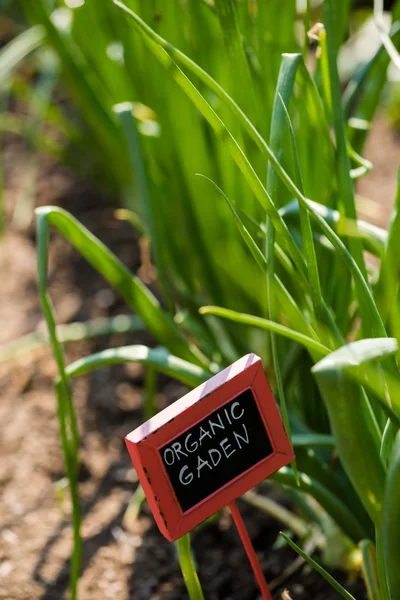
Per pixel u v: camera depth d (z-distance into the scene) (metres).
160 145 0.93
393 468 0.63
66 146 1.54
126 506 0.98
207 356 0.93
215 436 0.70
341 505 0.79
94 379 1.16
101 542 0.94
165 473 0.69
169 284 1.04
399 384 0.68
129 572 0.92
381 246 0.75
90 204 1.55
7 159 1.71
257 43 0.84
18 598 0.90
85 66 1.06
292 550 0.91
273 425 0.71
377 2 0.77
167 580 0.91
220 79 0.86
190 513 0.70
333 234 0.69
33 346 1.09
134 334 1.24
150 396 0.93
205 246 0.93
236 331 0.94
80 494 1.00
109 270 0.81
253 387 0.70
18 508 0.98
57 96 1.83
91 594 0.90
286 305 0.76
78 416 1.09
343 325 0.83
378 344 0.62
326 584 0.87
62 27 1.06
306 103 0.77
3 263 1.41
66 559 0.93
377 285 0.75
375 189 1.43
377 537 0.69
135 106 0.99
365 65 0.84
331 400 0.63
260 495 0.97
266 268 0.72
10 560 0.93
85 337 1.00
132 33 0.89
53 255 1.43
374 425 0.72
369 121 0.88
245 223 0.85
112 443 1.05
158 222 0.91
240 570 0.90
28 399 1.12
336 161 0.75
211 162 0.89
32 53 1.73
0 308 1.31
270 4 0.84
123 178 1.14
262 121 0.83
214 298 0.95
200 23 0.87
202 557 0.92
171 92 0.87
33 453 1.04
